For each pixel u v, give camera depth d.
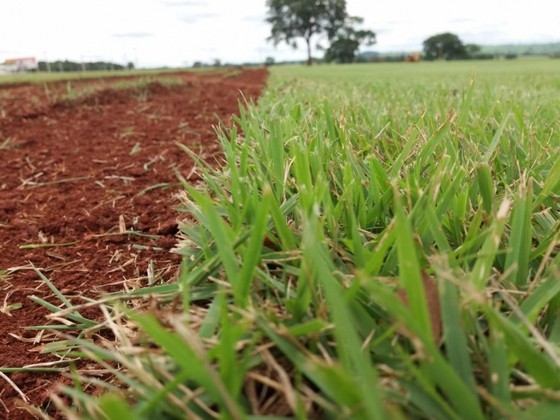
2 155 4.58
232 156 1.66
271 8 74.31
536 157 1.87
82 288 1.93
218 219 0.98
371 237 1.33
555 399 0.72
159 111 7.82
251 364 0.84
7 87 16.16
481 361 0.82
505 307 1.02
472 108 3.76
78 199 3.13
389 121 2.78
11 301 1.89
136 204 2.95
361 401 0.63
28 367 1.47
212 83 16.42
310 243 0.90
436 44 77.19
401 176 1.74
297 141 1.91
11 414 1.33
